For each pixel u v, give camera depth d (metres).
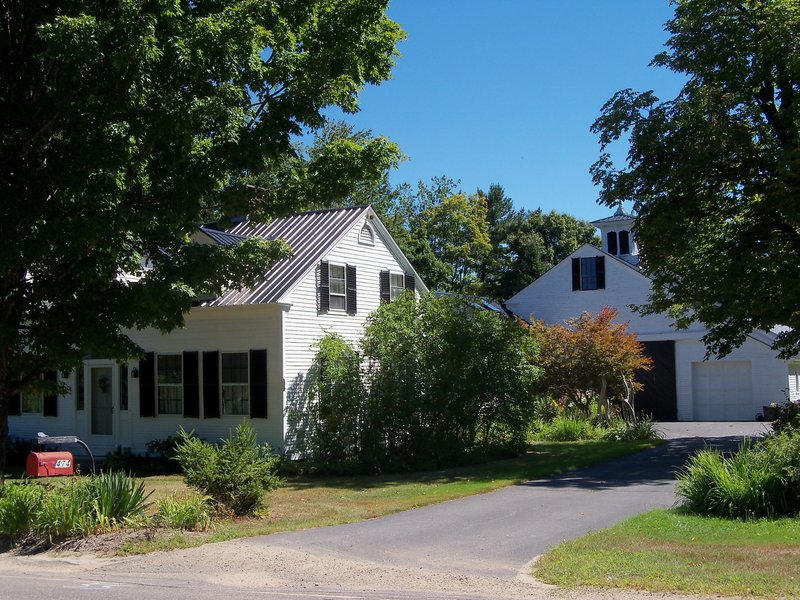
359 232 23.92
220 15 12.34
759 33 19.48
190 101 11.85
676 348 37.00
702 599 7.05
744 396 35.78
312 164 14.59
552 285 40.59
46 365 13.46
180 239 13.28
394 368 20.27
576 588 7.54
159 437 22.12
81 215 11.51
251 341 20.73
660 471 17.05
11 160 12.31
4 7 12.10
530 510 12.40
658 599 7.09
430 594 7.54
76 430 23.70
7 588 8.23
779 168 18.19
